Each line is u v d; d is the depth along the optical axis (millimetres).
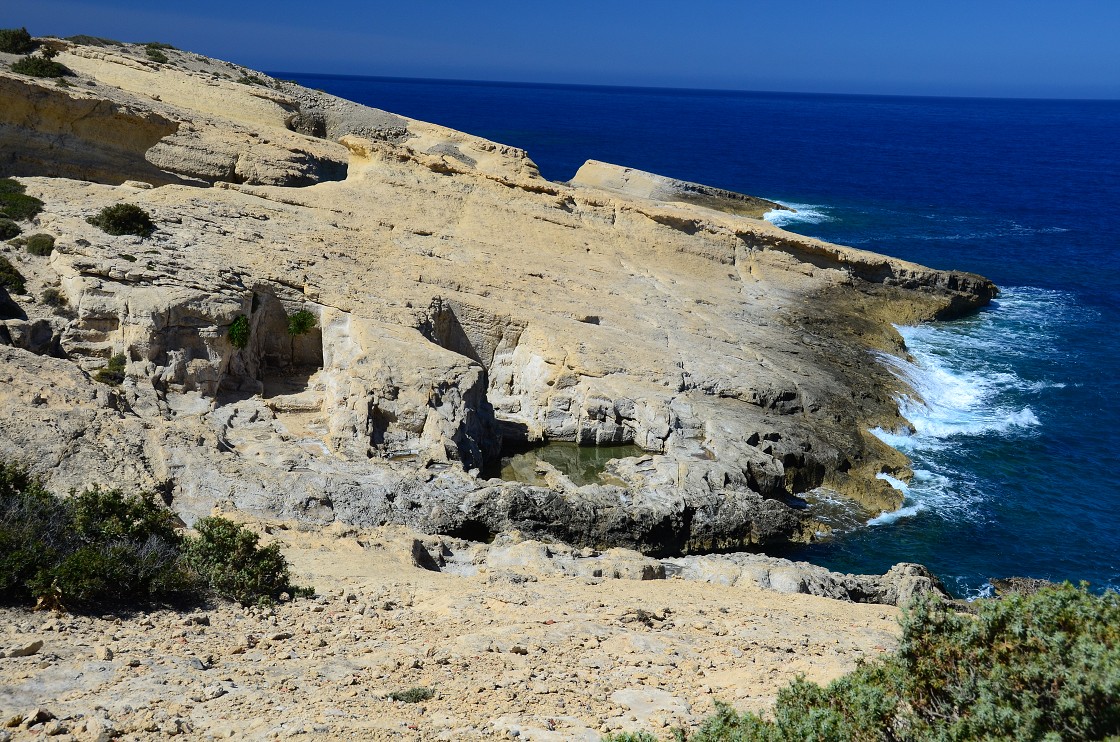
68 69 72500
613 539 35219
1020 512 40281
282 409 40156
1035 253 90812
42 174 57969
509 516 34250
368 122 104500
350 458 36531
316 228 51781
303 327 44281
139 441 31250
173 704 12734
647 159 162500
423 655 16312
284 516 30312
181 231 46438
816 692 12477
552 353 45062
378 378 39438
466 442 39188
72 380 33281
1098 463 44875
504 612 19938
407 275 48688
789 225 101500
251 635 16797
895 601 29219
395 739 12047
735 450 40688
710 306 57438
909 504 40781
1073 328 66062
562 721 13328
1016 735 10570
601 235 62125
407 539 26812
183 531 23516
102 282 39531
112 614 16703
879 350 57219
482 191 62094
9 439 28797
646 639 18281
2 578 16250
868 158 178375
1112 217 113188
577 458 42125
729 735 11602
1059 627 11641
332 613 18938
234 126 77062
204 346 39844
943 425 48438
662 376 45312
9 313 38594
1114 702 10375
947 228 102562
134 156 62375
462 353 47531
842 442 43844
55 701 12617
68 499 20719
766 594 25547
